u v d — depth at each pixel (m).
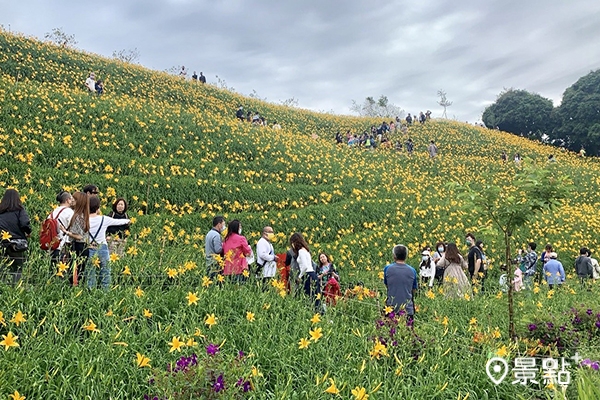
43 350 4.31
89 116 19.05
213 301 6.10
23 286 5.52
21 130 15.48
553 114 61.47
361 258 14.24
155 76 36.12
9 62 26.06
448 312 7.93
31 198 10.91
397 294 6.94
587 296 10.29
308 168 22.36
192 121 23.34
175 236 12.42
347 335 5.59
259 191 17.77
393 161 29.19
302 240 7.59
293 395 4.11
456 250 9.33
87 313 5.30
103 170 15.38
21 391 3.78
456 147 39.00
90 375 4.04
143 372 4.33
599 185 30.69
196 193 15.73
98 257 6.11
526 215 6.37
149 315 4.94
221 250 7.71
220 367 3.83
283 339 5.28
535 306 7.96
